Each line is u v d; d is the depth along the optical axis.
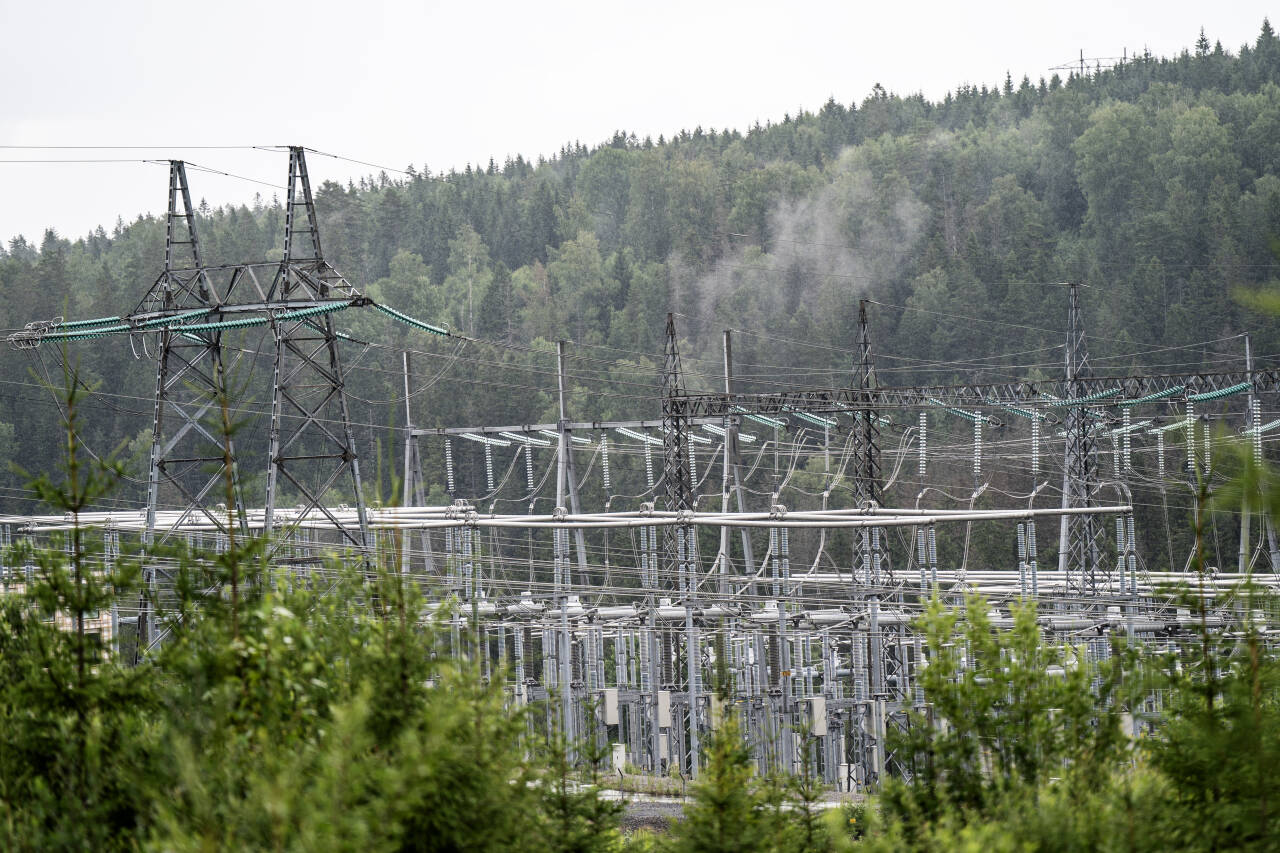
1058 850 51.47
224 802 42.09
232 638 51.88
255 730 47.22
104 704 53.19
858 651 172.62
